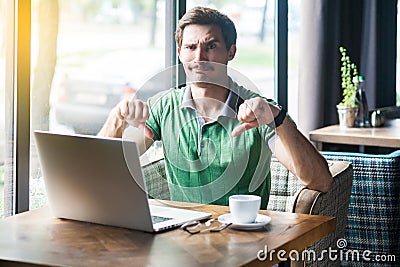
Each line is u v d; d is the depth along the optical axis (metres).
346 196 2.96
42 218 2.29
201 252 1.91
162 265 1.80
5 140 2.74
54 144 2.17
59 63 2.96
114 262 1.82
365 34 5.34
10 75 2.73
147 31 3.48
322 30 4.65
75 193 2.20
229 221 2.19
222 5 4.11
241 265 1.80
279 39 4.62
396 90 5.87
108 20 3.23
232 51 2.64
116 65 3.29
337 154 3.41
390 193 3.35
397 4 5.78
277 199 3.01
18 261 1.84
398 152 3.49
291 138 2.59
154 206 2.38
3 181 2.75
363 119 4.48
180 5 3.67
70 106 3.04
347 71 4.66
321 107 4.68
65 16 2.98
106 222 2.18
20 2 2.71
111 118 2.56
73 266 1.79
